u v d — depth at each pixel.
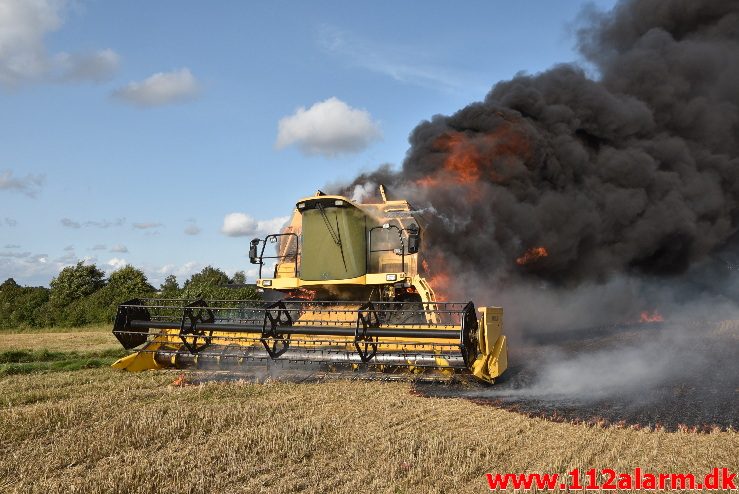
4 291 38.53
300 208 14.38
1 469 6.80
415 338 11.78
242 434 8.01
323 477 6.67
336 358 12.03
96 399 10.30
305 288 14.41
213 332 13.04
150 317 13.51
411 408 9.81
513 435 8.34
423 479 6.60
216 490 6.26
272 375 12.59
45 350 18.34
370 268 14.31
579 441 8.03
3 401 10.33
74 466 7.03
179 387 11.49
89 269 39.97
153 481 6.38
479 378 11.56
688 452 7.55
